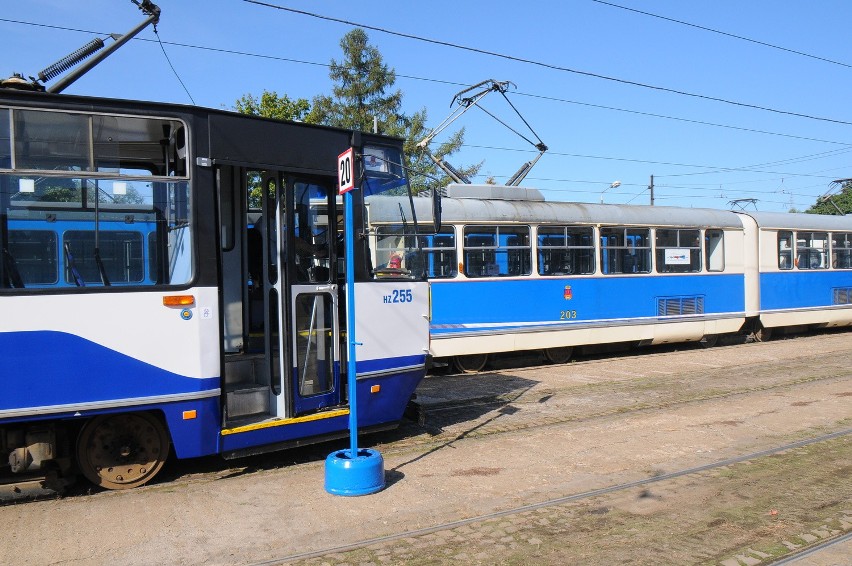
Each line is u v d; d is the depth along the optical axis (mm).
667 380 12016
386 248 7352
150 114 5723
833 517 5379
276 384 6570
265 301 6684
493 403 10062
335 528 5109
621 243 15289
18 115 5254
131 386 5555
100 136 5578
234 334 6934
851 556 4672
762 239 17875
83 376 5375
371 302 7090
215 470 6570
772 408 9438
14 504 5559
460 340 12984
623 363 14469
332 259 6949
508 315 13539
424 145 16953
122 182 5609
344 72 32094
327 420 6730
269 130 6367
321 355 6848
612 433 8102
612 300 15008
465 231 13172
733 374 12602
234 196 6973
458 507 5578
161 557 4590
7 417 5113
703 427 8352
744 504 5656
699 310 16453
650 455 7145
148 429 5996
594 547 4781
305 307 6695
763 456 7074
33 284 5266
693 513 5445
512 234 13734
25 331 5180
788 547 4793
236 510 5457
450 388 11469
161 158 5867
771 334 19141
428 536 4977
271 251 6629
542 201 14586
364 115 31656
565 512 5477
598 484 6191
